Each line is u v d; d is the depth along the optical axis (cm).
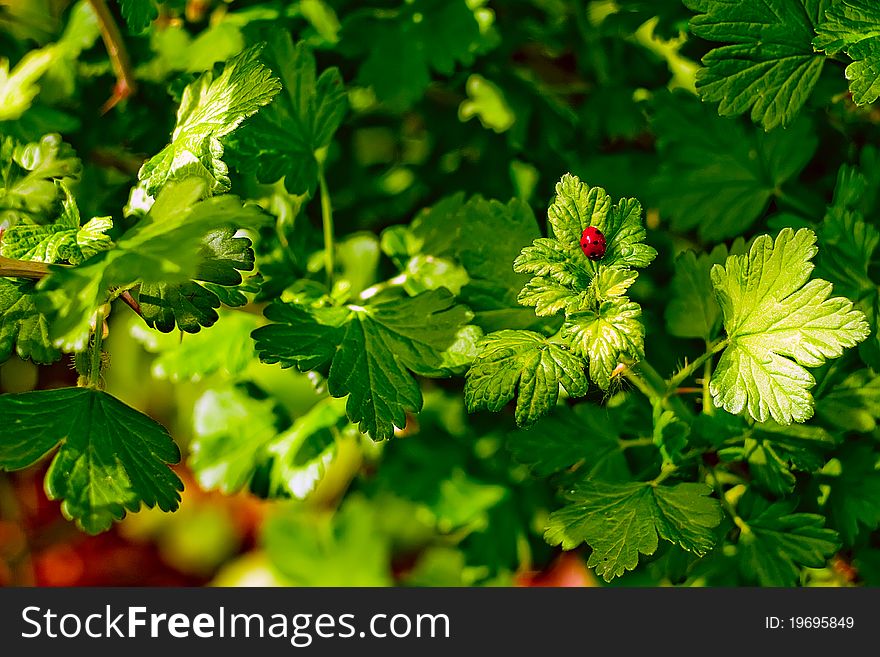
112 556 85
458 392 61
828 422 51
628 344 46
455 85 60
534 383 47
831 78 54
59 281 45
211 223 45
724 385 47
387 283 53
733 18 50
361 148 64
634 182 58
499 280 52
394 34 57
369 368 49
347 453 80
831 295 50
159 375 56
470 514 61
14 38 61
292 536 81
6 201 49
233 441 56
